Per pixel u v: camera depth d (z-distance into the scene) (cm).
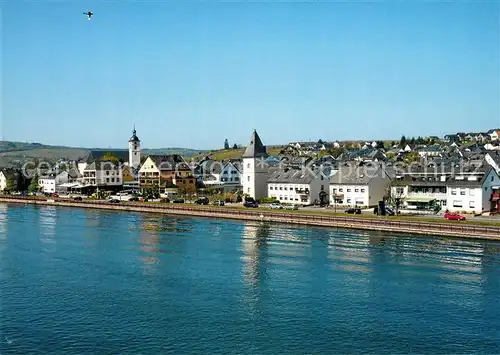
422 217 12125
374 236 10775
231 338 5666
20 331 5878
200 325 6006
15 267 8494
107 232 11906
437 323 6012
